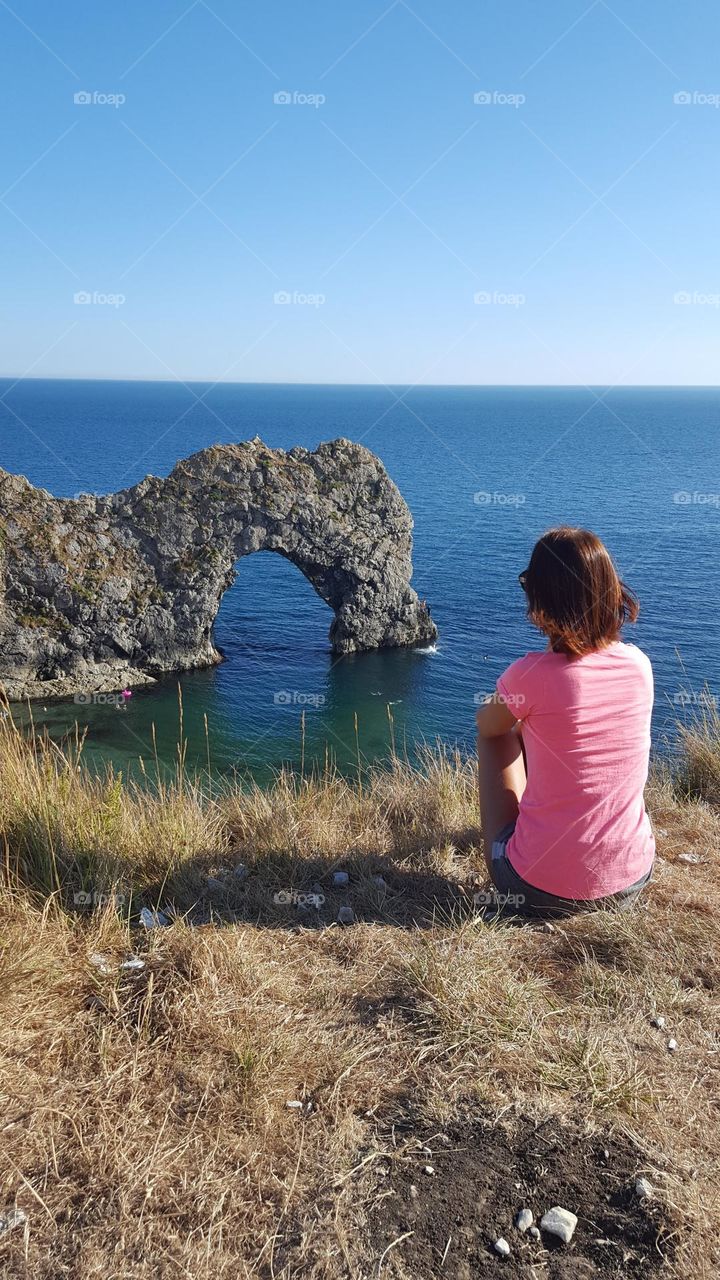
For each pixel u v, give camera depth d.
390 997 2.97
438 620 63.00
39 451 188.12
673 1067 2.62
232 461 52.59
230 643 57.56
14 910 3.42
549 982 3.09
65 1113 2.37
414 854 4.29
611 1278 1.90
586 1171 2.20
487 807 3.68
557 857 3.35
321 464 55.44
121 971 3.06
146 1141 2.28
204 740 39.31
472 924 3.38
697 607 61.53
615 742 3.26
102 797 4.39
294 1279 1.87
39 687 44.84
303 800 4.99
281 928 3.49
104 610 46.69
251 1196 2.11
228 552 51.25
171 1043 2.67
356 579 54.84
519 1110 2.41
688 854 4.27
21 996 2.85
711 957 3.21
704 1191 2.12
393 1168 2.21
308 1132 2.33
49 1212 2.04
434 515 113.12
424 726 42.88
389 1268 1.90
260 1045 2.65
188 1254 1.93
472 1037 2.69
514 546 92.00
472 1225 2.04
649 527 102.44
